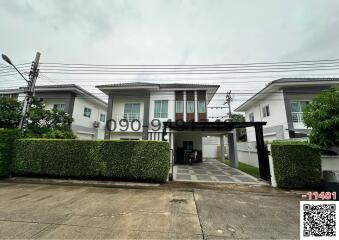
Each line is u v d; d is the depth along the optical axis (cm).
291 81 1166
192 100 1334
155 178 677
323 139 565
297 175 605
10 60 772
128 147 702
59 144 727
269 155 679
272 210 416
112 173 688
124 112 1395
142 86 1301
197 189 601
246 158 1383
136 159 690
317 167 601
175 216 364
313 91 1184
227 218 362
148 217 354
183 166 1227
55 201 445
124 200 464
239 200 492
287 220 357
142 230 298
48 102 1407
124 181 696
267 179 713
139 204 434
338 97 546
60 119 1067
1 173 693
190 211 395
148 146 698
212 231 303
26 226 304
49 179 710
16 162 728
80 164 704
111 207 408
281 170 625
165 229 304
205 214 380
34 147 734
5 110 855
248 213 394
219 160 1670
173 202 457
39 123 957
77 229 296
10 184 636
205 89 1325
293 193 570
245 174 900
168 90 1347
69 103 1340
